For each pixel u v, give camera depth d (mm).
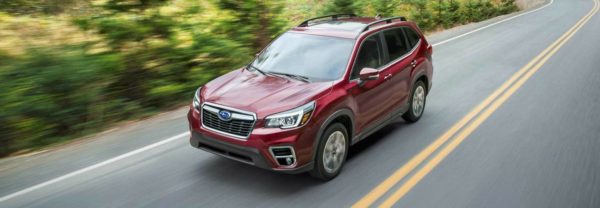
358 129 5836
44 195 4891
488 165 5996
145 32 8219
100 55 7578
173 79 8547
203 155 6027
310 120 4957
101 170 5531
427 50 7734
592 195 5250
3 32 7707
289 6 16266
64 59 6797
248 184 5266
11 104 6066
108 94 7711
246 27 10969
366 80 5691
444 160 6117
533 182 5535
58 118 6637
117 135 6773
